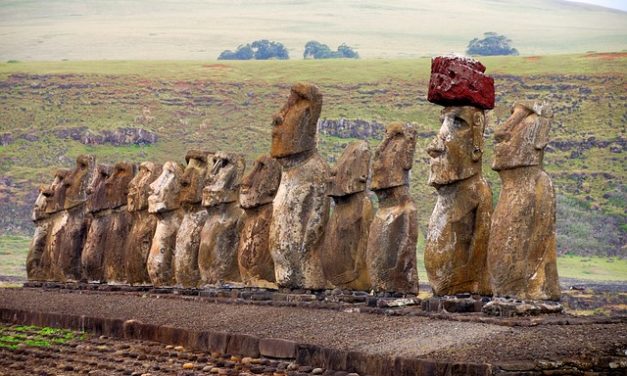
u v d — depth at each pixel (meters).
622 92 164.00
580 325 42.22
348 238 55.88
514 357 38.28
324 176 59.34
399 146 53.44
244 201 62.47
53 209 80.19
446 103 49.41
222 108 191.88
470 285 48.91
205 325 53.41
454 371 38.09
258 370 45.81
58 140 186.75
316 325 48.72
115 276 73.50
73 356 55.03
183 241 67.62
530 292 45.75
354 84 189.12
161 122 189.38
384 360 40.78
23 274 124.38
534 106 46.34
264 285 61.81
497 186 119.19
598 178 142.75
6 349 58.69
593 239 127.25
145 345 54.78
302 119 59.34
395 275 52.88
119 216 74.00
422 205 134.12
